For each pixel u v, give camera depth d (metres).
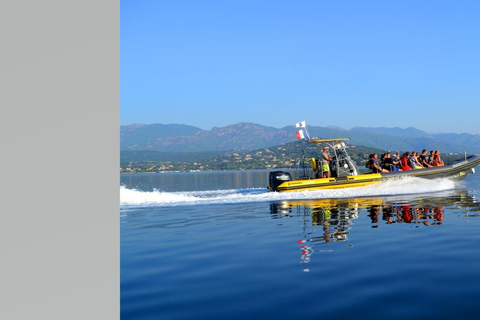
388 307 3.11
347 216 8.96
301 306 3.20
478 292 3.41
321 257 5.02
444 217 8.35
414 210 9.66
